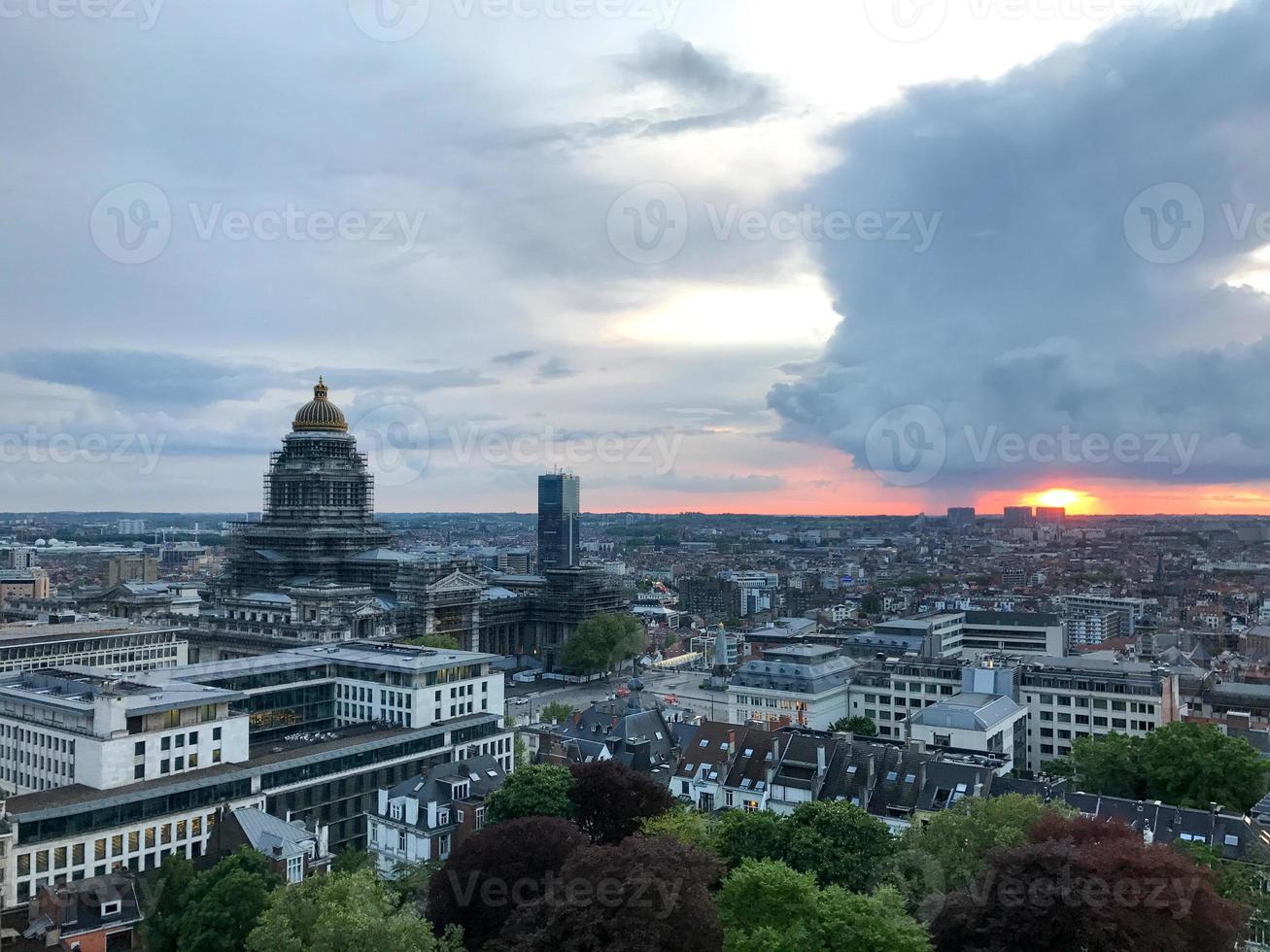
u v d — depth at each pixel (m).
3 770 191.88
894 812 169.25
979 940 108.62
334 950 101.12
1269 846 141.12
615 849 111.81
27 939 129.50
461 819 169.62
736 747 193.38
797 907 111.19
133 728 172.75
